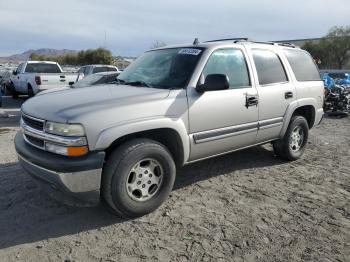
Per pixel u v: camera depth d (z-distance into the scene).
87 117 3.47
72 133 3.42
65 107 3.65
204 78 4.41
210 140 4.46
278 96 5.36
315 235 3.66
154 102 3.91
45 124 3.59
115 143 3.79
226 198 4.51
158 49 5.27
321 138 8.28
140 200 3.88
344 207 4.33
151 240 3.53
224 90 4.60
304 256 3.29
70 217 3.97
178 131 4.07
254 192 4.73
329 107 12.44
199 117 4.29
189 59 4.56
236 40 5.20
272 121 5.31
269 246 3.44
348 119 11.71
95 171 3.49
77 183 3.45
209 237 3.58
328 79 13.98
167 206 4.25
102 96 3.94
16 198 4.42
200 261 3.20
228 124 4.66
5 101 16.73
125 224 3.83
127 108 3.72
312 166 5.91
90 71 18.02
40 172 3.59
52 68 17.02
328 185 5.05
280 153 5.93
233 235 3.63
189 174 5.36
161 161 3.95
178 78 4.40
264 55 5.39
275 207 4.28
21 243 3.45
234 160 6.08
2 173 5.27
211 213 4.09
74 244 3.45
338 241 3.56
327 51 55.12
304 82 6.00
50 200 4.37
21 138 4.14
